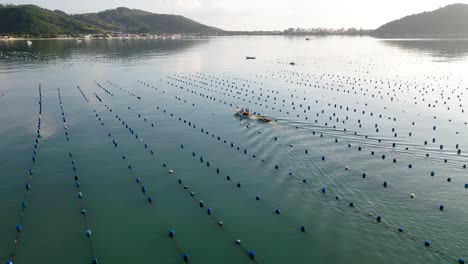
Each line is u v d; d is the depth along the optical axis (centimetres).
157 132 3158
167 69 7250
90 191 2103
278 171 2348
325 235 1686
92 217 1842
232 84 5469
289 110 3872
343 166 2400
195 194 2072
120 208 1927
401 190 2073
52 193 2072
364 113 3712
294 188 2122
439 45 13638
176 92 4875
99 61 8781
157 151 2716
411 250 1570
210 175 2311
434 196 2006
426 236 1659
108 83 5531
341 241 1641
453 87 5025
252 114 3644
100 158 2578
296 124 3341
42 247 1614
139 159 2566
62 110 3878
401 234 1678
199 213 1883
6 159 2538
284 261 1527
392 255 1544
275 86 5297
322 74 6450
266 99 4428
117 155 2636
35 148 2755
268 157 2577
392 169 2348
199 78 6044
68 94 4709
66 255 1567
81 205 1952
